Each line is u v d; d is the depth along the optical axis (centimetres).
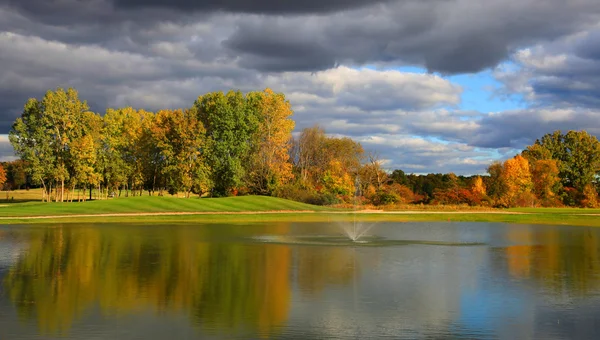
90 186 9044
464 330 1470
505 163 9512
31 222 4984
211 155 8269
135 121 8994
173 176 8044
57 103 8106
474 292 1931
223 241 3497
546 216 6231
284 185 8388
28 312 1619
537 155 11069
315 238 3750
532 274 2305
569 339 1398
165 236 3794
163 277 2177
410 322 1544
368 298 1830
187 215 5875
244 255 2828
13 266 2425
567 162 11212
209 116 8519
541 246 3362
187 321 1534
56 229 4297
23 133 8031
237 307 1695
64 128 8181
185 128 7906
